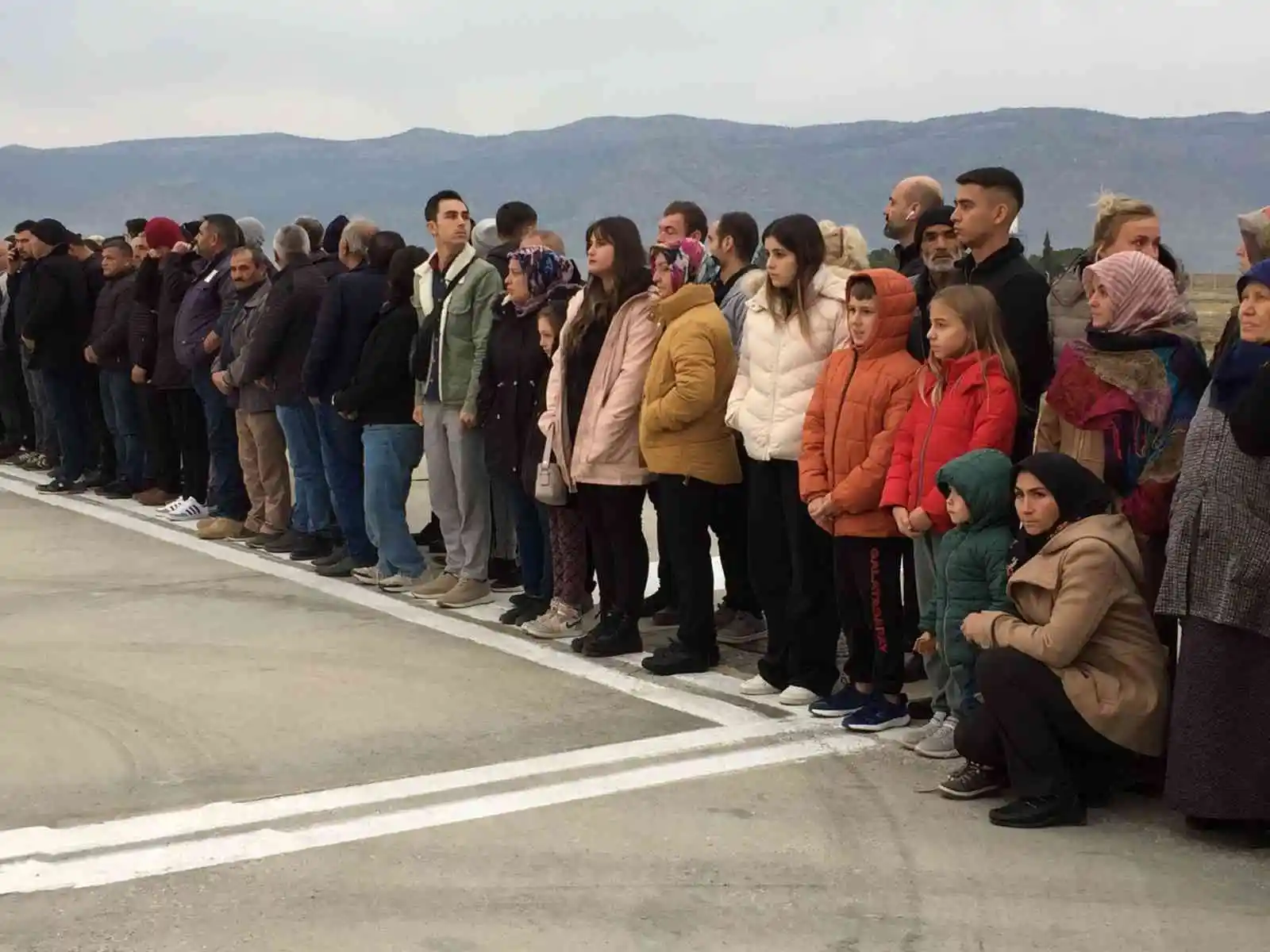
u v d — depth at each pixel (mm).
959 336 4750
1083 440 4426
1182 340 4359
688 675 5840
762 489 5484
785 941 3441
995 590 4539
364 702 5465
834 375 5113
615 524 6039
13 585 7578
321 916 3592
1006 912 3590
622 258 5875
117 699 5520
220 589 7449
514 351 6543
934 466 4754
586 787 4523
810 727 5129
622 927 3523
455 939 3465
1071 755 4293
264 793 4480
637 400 5895
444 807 4355
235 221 8883
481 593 7121
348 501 7672
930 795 4445
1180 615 4016
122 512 9773
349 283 7387
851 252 5918
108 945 3441
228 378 8328
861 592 5094
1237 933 3463
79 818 4273
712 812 4297
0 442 12602
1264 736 3910
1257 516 3898
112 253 10000
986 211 4996
